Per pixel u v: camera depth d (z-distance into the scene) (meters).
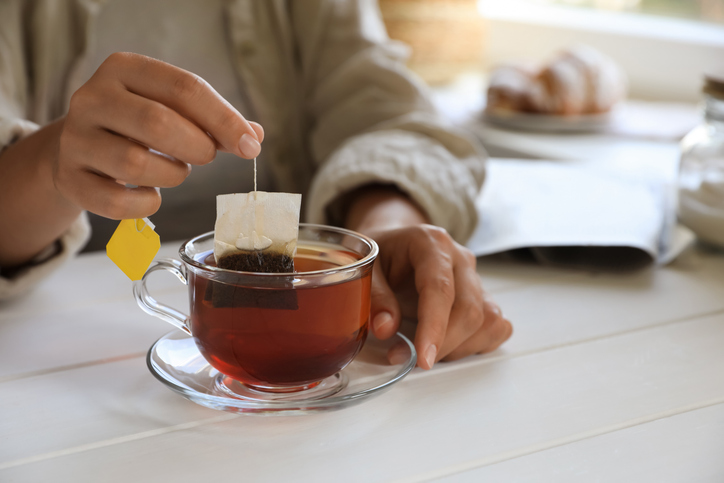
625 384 0.60
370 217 0.78
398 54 1.17
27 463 0.52
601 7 2.17
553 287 0.76
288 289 0.54
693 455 0.54
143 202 0.57
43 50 0.92
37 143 0.67
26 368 0.61
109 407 0.57
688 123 1.58
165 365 0.58
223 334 0.55
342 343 0.56
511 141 1.46
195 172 1.11
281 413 0.54
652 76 1.94
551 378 0.61
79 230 0.73
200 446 0.54
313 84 1.19
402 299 0.67
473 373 0.61
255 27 1.12
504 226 0.84
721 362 0.63
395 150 0.86
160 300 0.72
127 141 0.57
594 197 0.93
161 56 1.06
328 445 0.54
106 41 1.02
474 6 2.22
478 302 0.62
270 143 1.15
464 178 0.85
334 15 1.16
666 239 0.85
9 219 0.69
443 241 0.65
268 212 0.56
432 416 0.56
